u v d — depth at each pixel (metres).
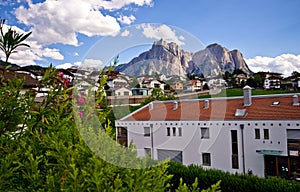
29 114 1.37
